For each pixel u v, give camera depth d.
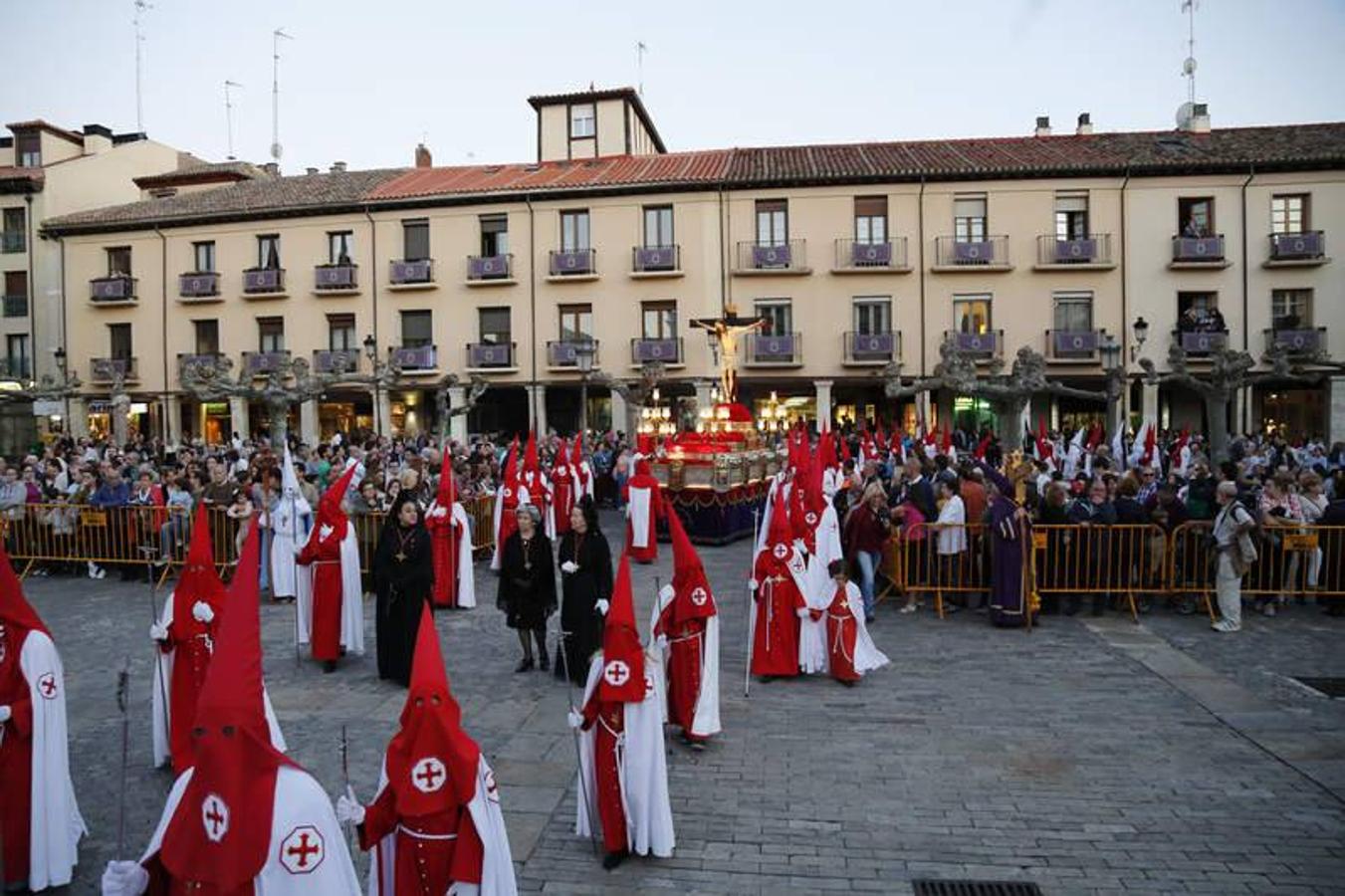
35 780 5.08
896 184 31.52
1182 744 7.34
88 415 36.28
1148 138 33.88
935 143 35.34
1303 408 31.12
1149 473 14.44
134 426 36.28
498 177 35.22
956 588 11.84
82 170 38.38
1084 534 11.55
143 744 7.45
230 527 13.52
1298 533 11.44
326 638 9.47
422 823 4.02
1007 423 26.02
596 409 34.41
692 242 32.28
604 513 22.94
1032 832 5.85
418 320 34.41
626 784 5.47
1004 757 7.09
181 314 35.84
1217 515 11.72
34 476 15.66
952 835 5.81
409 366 33.56
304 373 23.27
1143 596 12.09
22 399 33.44
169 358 35.94
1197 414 31.41
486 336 33.78
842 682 8.97
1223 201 30.69
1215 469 16.89
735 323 21.27
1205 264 30.31
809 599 9.52
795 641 9.12
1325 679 8.99
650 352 32.09
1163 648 10.15
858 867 5.41
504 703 8.38
